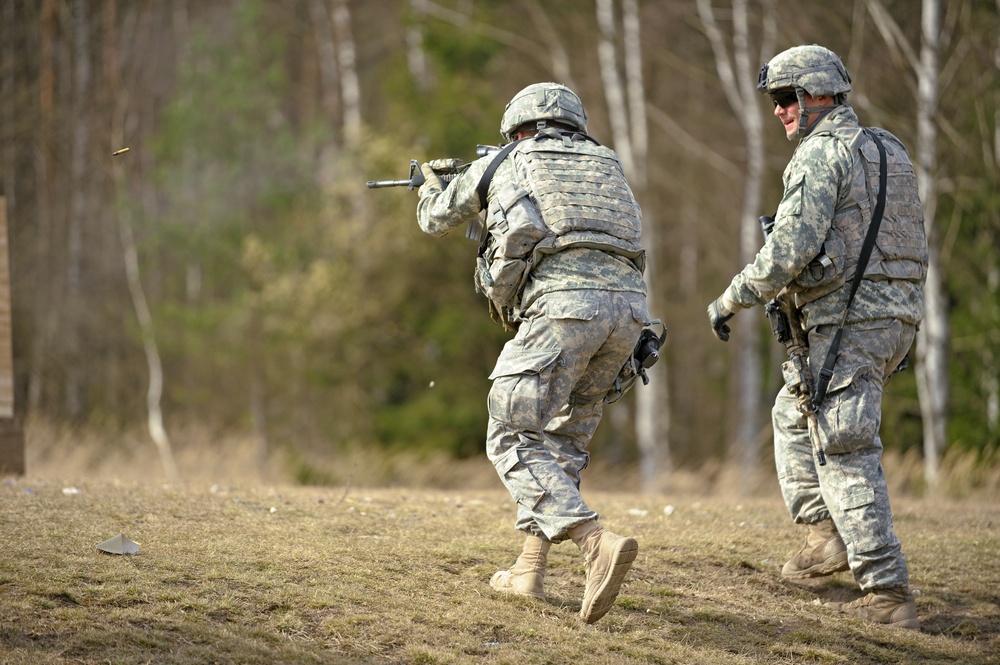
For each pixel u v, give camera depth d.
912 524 24.64
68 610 14.30
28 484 23.31
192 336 82.69
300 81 127.50
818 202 16.67
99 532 17.91
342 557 17.69
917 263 17.52
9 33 87.88
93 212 92.50
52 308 87.25
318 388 88.12
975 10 59.03
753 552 20.64
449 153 88.75
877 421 17.06
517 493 15.63
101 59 95.88
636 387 83.12
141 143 97.88
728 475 57.75
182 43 106.06
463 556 18.56
